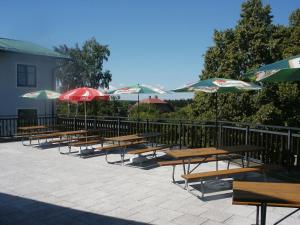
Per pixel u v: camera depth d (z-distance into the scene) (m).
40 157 9.97
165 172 7.82
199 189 6.41
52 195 6.18
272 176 7.19
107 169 8.23
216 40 20.28
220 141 9.16
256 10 19.27
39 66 19.28
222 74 19.25
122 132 12.51
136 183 6.90
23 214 5.23
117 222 4.89
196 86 7.36
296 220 4.91
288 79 5.57
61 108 25.75
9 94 18.03
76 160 9.44
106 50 42.56
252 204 3.51
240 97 18.14
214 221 4.89
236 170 6.11
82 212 5.30
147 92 9.55
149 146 11.51
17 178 7.45
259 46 18.42
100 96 10.62
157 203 5.67
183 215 5.13
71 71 41.31
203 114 19.27
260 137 8.08
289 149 7.00
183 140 10.52
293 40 18.88
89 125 14.13
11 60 18.03
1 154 10.55
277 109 17.02
